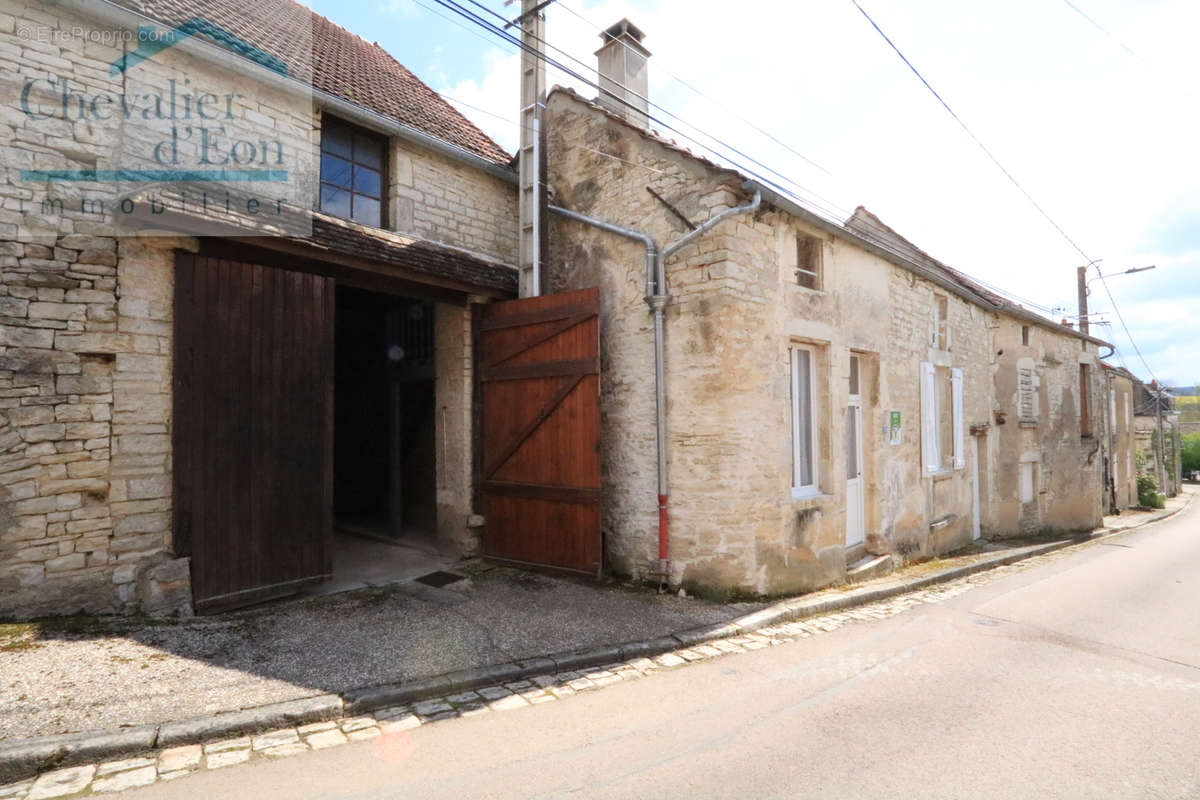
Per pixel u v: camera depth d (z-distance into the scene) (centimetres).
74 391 450
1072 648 507
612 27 870
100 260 461
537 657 438
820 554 679
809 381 724
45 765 289
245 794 273
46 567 438
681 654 471
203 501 500
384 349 886
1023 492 1362
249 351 530
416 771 295
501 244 772
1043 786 287
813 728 346
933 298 991
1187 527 1691
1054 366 1509
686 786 283
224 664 401
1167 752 323
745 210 596
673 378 630
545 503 667
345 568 677
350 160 648
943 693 402
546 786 282
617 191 695
